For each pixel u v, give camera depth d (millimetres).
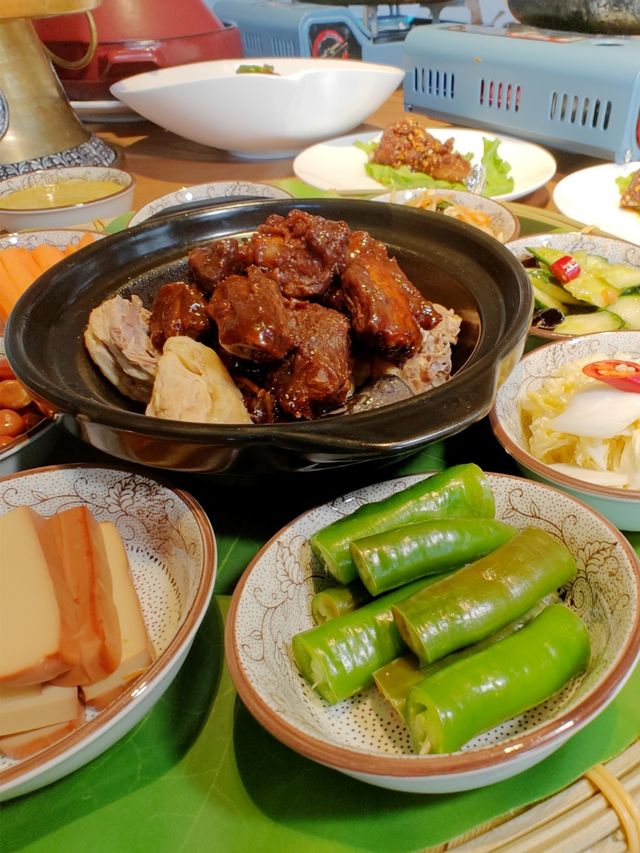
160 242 347
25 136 613
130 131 832
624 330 357
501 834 176
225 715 208
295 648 207
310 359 271
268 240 303
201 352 280
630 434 267
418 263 331
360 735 198
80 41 739
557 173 637
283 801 185
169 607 243
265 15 943
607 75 562
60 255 454
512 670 185
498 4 993
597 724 194
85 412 220
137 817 184
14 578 209
